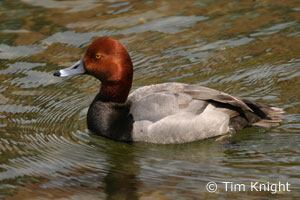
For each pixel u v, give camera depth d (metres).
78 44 14.18
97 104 10.62
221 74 12.63
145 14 15.74
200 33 14.59
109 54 10.20
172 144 10.16
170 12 15.84
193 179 8.94
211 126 10.10
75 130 10.90
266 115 10.64
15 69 13.26
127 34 14.65
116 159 9.82
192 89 10.31
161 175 9.12
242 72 12.65
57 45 14.19
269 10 15.66
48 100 12.06
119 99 10.52
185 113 9.97
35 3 16.64
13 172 9.23
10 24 15.31
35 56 13.75
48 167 9.46
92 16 15.70
